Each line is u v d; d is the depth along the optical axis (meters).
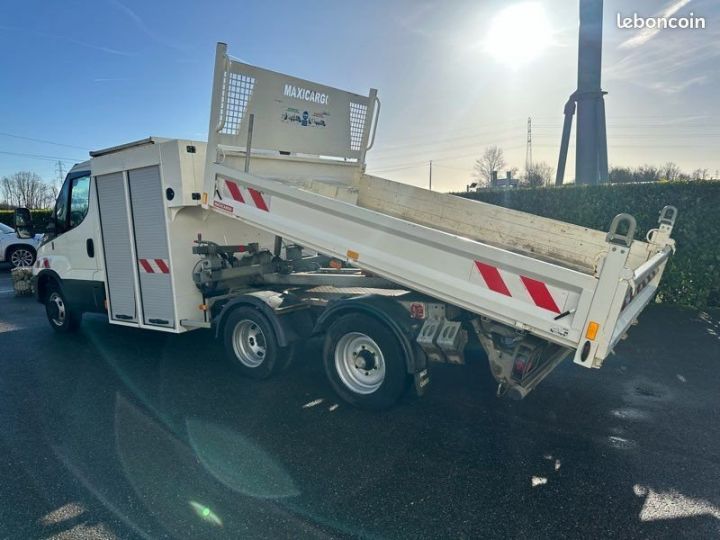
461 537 2.58
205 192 4.73
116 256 5.64
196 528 2.65
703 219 7.47
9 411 4.20
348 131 5.86
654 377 4.92
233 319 4.80
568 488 3.01
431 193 5.54
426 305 3.91
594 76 10.30
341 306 4.09
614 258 2.75
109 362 5.51
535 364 3.76
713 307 7.67
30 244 14.91
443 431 3.77
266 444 3.57
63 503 2.89
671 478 3.12
